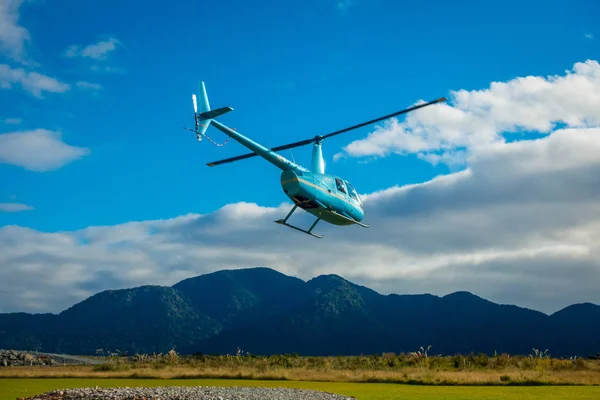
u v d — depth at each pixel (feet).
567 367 152.25
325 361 172.04
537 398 81.20
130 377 125.18
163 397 65.92
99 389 73.56
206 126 104.68
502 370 146.10
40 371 139.23
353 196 110.73
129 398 65.62
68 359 254.06
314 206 102.37
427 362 162.09
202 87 109.19
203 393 70.08
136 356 205.77
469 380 107.86
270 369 139.54
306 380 117.91
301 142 110.22
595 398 81.61
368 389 95.14
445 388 97.09
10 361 202.39
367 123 105.40
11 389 93.86
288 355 202.28
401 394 86.48
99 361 258.16
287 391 77.66
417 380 109.19
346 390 93.20
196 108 106.63
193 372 131.13
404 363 169.89
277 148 110.01
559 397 82.48
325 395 75.20
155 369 142.20
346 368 151.84
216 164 117.60
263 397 68.80
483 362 164.76
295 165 103.24
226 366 159.63
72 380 116.26
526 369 147.33
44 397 67.97
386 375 120.67
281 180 99.86
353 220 110.73
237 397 67.46
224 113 104.68
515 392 90.07
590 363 170.91
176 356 177.37
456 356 177.27
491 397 82.69
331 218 107.04
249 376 123.75
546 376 115.14
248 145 103.71
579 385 103.30
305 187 98.68
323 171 109.19
